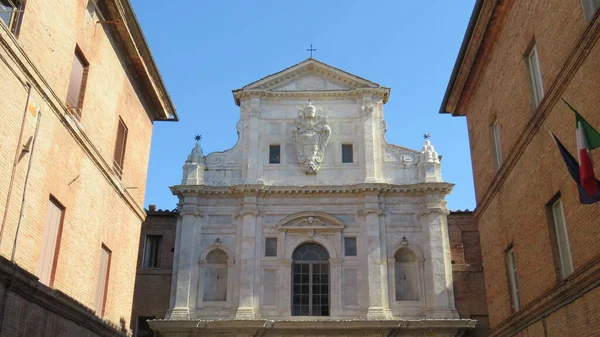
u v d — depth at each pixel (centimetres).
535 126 1580
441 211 3581
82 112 1778
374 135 3781
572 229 1395
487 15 1858
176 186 3653
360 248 3559
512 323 1777
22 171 1422
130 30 2030
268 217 3641
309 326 3316
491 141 2014
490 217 2039
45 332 1523
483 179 2097
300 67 3928
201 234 3628
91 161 1839
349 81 3909
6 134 1348
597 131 1241
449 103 2356
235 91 3897
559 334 1462
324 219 3616
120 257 2119
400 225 3600
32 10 1455
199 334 3366
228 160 3784
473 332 3438
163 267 3641
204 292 3525
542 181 1565
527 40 1652
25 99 1420
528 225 1673
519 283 1755
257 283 3497
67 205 1681
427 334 3316
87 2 1795
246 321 3306
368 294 3434
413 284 3516
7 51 1324
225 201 3691
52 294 1538
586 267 1284
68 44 1655
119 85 2091
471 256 3638
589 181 1169
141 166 2333
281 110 3878
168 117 2556
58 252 1631
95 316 1830
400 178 3709
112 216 2036
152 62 2227
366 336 3328
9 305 1340
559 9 1432
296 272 3559
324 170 3731
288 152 3781
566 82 1380
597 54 1236
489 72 2012
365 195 3631
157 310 3544
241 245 3559
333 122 3844
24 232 1435
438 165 3691
